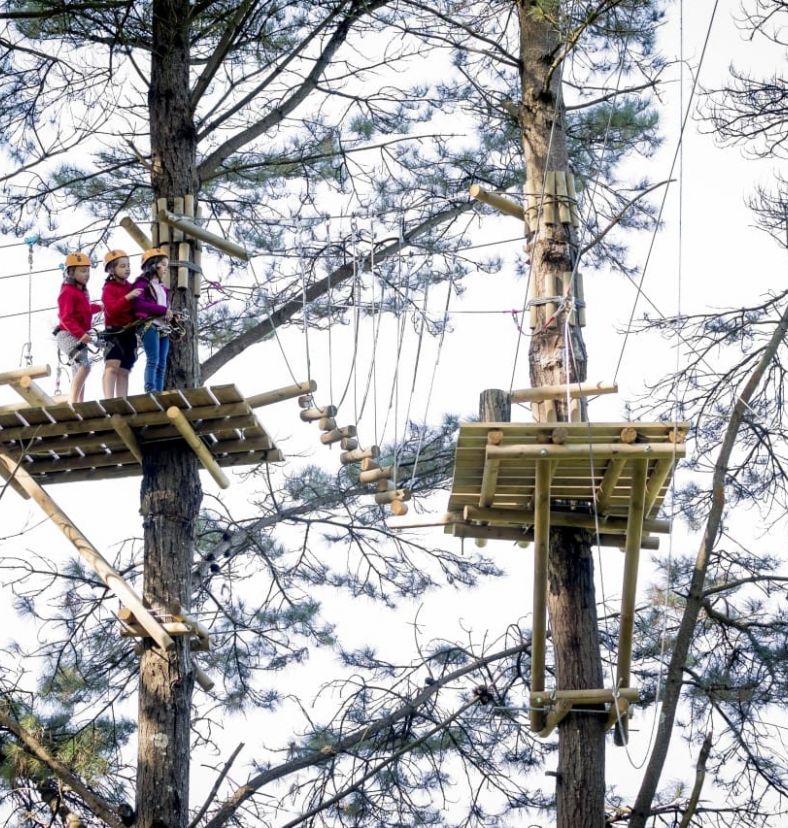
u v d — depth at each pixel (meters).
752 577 24.86
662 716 22.94
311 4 28.98
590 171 29.06
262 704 28.84
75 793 24.03
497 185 29.84
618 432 19.05
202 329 30.19
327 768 25.80
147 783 22.22
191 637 23.19
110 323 22.97
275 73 27.03
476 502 21.03
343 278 29.09
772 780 24.42
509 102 25.97
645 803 22.31
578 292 22.42
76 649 27.56
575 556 21.62
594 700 20.72
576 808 20.73
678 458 19.17
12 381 22.75
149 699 22.52
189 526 23.30
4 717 23.62
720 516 24.22
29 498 23.48
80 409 22.23
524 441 19.11
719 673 25.06
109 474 23.95
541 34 23.97
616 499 20.78
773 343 25.67
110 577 22.42
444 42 28.16
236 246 24.56
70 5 25.12
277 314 28.66
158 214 24.19
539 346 22.28
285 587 29.84
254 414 22.27
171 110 25.17
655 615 25.69
